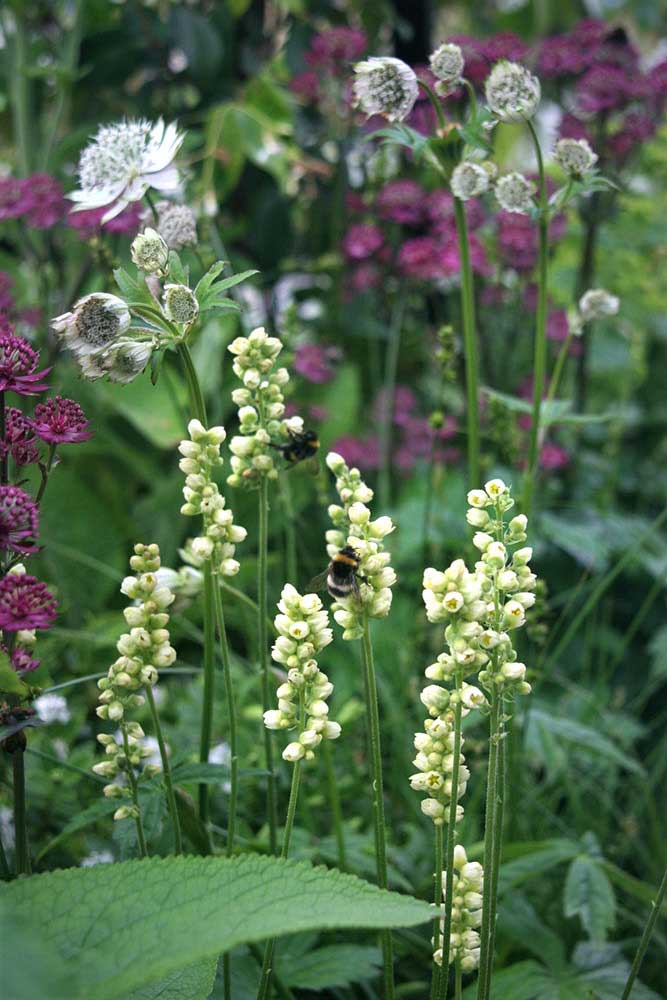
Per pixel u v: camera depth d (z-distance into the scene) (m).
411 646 1.14
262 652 0.90
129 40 1.63
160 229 0.96
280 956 0.93
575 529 1.31
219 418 1.18
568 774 1.11
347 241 1.36
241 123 1.45
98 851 0.99
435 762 0.79
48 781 1.02
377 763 0.81
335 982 0.91
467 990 0.93
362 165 1.54
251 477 0.87
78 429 0.82
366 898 0.73
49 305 1.29
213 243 1.20
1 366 0.80
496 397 1.03
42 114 1.66
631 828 1.09
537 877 1.04
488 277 1.34
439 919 0.81
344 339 1.62
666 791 1.16
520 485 1.33
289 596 0.79
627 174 1.47
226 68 1.69
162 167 0.87
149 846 0.88
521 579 0.78
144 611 0.81
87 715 1.17
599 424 1.70
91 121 1.66
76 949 0.73
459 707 0.78
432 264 1.22
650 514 1.64
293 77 1.66
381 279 1.40
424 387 1.67
